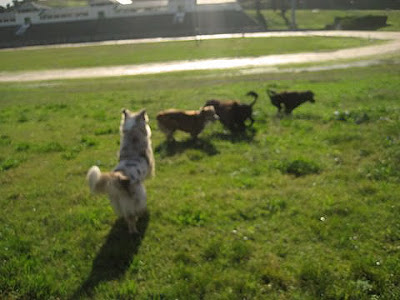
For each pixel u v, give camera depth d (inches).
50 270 135.0
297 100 276.1
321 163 194.4
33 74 789.2
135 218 154.6
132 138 159.9
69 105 370.9
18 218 168.6
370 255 130.4
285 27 1621.6
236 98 335.9
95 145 243.6
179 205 169.0
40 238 155.7
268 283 122.3
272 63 690.2
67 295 122.0
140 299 118.1
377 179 177.0
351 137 219.8
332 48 850.8
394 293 111.9
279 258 134.3
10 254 145.4
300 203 164.9
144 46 1299.2
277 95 277.6
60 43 1871.3
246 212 161.9
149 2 2114.9
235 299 114.9
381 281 117.2
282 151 212.1
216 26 1776.6
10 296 122.3
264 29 1619.1
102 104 362.9
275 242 144.3
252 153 213.9
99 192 144.7
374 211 155.5
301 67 602.2
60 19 2208.4
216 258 136.4
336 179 179.9
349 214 156.2
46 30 2097.7
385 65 535.5
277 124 257.4
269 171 193.0
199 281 122.9
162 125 233.1
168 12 2063.2
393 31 1190.9
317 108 289.1
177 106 321.7
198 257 138.5
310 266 125.7
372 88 344.2
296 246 140.9
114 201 149.7
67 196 183.9
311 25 1592.0
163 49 1136.8
